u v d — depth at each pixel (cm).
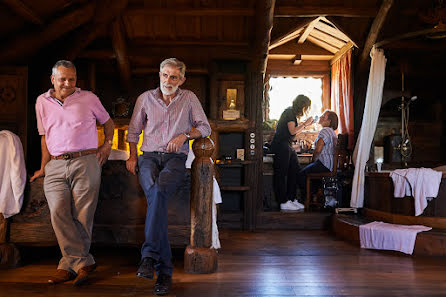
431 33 472
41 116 282
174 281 284
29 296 247
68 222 282
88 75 555
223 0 497
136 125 287
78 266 283
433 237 380
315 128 710
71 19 455
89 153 285
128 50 545
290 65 714
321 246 429
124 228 336
